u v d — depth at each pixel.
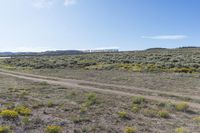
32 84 30.44
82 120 13.62
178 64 48.81
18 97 19.64
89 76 38.66
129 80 32.88
